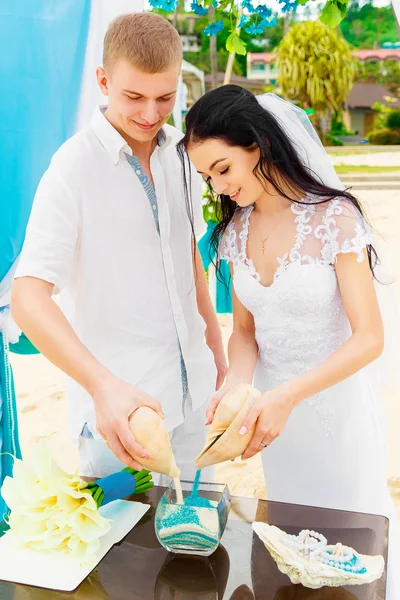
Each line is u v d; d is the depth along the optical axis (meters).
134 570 1.37
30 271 1.83
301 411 2.05
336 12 2.37
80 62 2.55
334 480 2.08
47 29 2.51
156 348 2.08
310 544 1.36
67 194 1.91
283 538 1.38
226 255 2.12
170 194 2.12
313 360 1.99
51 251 1.86
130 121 1.88
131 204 2.01
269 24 2.75
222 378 2.40
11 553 1.41
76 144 1.97
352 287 1.85
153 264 2.06
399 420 4.30
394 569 2.03
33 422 4.56
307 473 2.11
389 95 23.22
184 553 1.42
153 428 1.39
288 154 1.84
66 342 1.68
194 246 2.28
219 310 3.76
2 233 2.55
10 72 2.49
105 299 2.03
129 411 1.44
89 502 1.42
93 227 1.97
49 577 1.33
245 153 1.78
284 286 1.93
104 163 1.97
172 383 2.11
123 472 1.59
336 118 22.70
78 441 2.10
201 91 12.19
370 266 1.90
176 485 1.42
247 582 1.32
